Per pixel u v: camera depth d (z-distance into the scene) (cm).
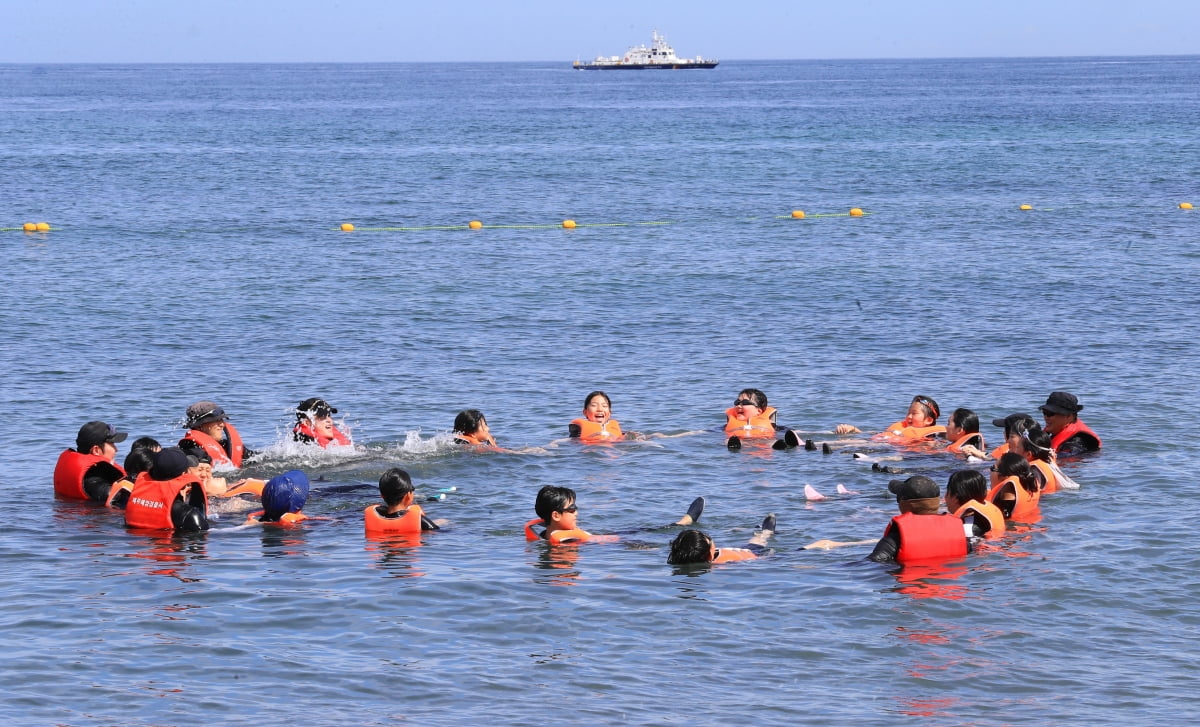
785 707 1032
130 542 1475
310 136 10881
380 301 3300
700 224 5038
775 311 3134
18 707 1024
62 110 15938
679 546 1383
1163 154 8256
